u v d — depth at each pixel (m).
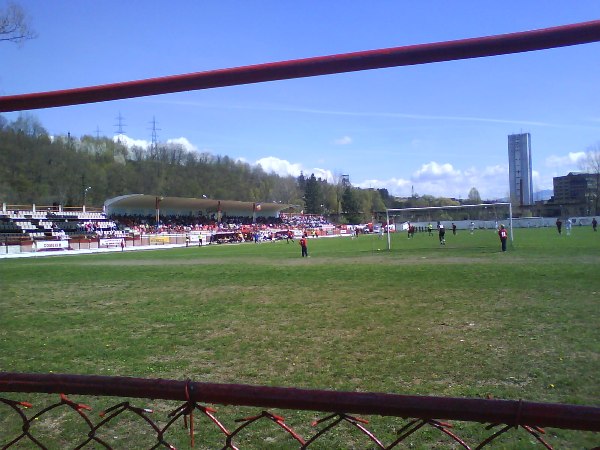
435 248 39.59
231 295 16.52
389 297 14.73
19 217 64.25
